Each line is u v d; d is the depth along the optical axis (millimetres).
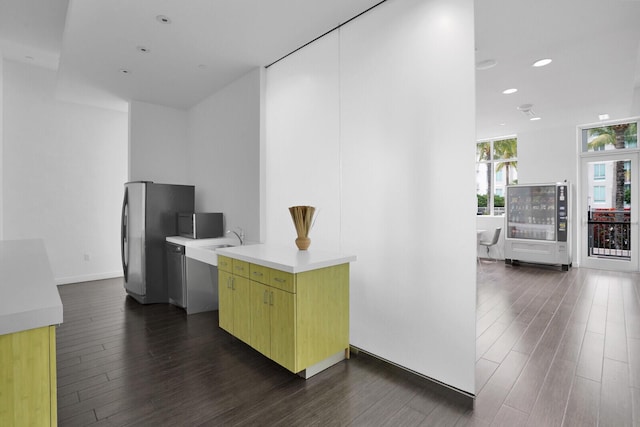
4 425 938
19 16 3537
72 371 2396
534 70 3652
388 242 2461
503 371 2371
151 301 4172
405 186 2359
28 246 2338
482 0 2404
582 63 3477
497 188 7438
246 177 3830
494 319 3439
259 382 2244
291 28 2861
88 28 2857
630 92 4363
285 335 2234
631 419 1824
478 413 1895
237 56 3391
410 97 2320
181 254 3812
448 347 2143
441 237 2172
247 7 2562
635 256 5766
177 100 4691
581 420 1820
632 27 2771
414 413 1897
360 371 2389
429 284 2232
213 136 4441
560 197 5969
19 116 4602
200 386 2193
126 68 3672
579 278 5320
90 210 5188
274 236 3535
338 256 2500
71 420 1835
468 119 2033
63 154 4945
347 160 2756
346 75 2762
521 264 6582
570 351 2682
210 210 4504
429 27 2209
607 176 6047
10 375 946
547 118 5695
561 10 2545
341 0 2463
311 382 2240
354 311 2709
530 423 1802
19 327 933
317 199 3035
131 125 4637
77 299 4289
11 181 4547
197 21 2754
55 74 4871
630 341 2865
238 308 2711
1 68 4246
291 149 3320
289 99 3342
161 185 4301
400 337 2398
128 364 2504
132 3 2510
